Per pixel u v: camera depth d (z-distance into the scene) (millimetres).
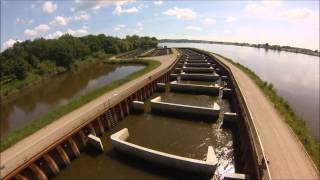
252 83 46938
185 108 37594
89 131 29781
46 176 23375
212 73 68188
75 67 101125
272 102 34562
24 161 21047
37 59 92000
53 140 24219
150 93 49656
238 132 31781
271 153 20719
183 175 23266
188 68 70375
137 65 94938
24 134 26703
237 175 20625
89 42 131000
